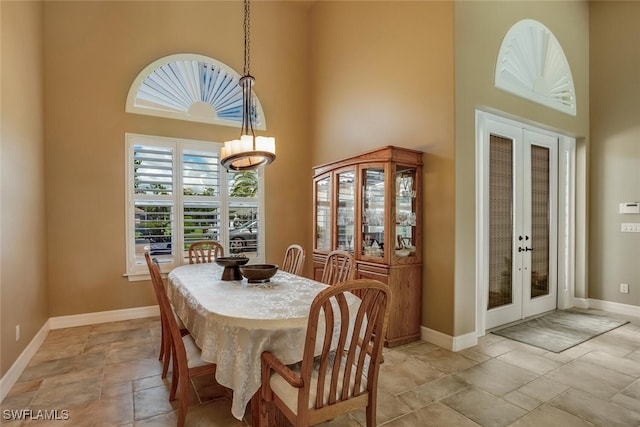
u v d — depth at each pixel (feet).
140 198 13.25
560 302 14.20
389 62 12.11
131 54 13.14
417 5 11.01
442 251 10.12
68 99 12.10
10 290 7.98
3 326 7.47
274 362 5.13
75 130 12.20
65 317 12.01
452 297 9.84
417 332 10.66
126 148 13.00
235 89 15.38
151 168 13.46
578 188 14.66
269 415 5.89
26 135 9.61
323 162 15.90
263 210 15.88
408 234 10.61
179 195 13.92
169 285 9.91
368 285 4.62
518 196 12.61
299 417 4.58
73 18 12.21
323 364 4.68
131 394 7.49
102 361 9.21
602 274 14.20
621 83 13.82
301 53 17.04
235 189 15.21
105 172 12.65
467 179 10.14
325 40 15.81
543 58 12.96
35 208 10.40
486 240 11.42
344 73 14.48
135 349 10.05
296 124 16.87
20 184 8.97
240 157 8.36
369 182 11.10
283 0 16.38
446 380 8.06
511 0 11.69
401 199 10.59
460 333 9.94
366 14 13.23
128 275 12.94
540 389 7.66
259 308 6.10
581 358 9.31
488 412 6.77
